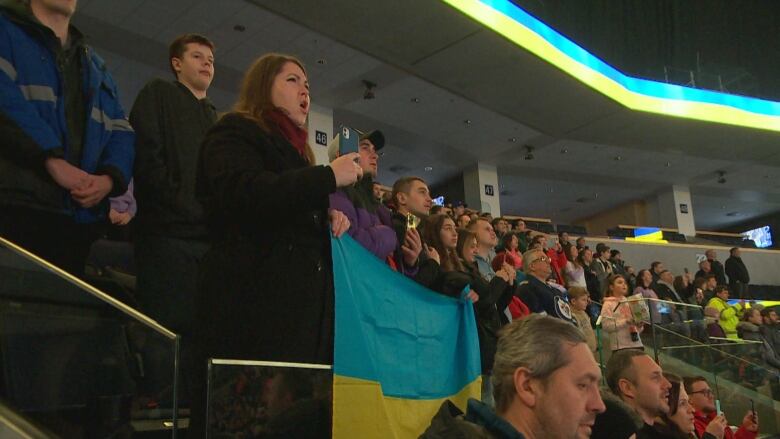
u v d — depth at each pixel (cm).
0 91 199
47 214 201
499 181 1812
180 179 246
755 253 1611
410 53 1063
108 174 219
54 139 202
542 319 163
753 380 505
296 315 155
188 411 153
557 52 1141
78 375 143
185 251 239
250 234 161
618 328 465
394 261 263
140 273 240
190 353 168
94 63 236
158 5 883
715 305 835
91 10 877
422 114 1316
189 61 279
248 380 134
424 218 350
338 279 184
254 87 184
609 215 2141
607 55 1296
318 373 148
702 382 382
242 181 154
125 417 141
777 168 1766
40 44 216
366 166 276
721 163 1717
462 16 966
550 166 1692
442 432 149
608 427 194
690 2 1470
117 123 234
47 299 144
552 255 920
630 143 1525
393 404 202
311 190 153
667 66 1398
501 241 781
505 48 1062
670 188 1925
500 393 161
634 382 259
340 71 1117
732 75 1470
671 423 263
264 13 927
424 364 222
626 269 1135
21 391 138
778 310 1036
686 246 1507
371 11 938
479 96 1237
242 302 155
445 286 256
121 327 145
